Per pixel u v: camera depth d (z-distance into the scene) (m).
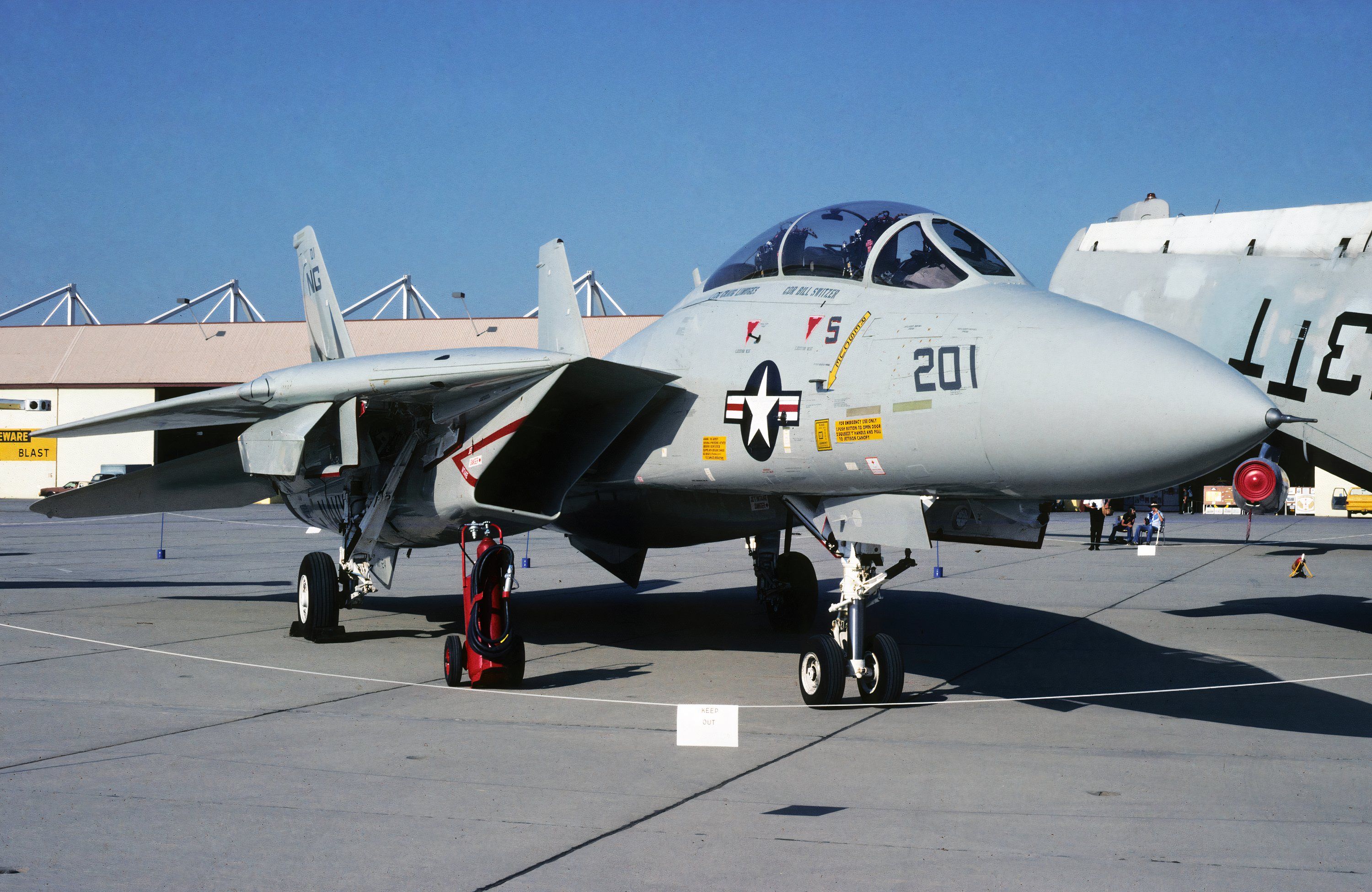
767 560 10.41
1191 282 15.54
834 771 5.18
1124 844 4.06
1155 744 5.80
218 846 3.98
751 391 7.31
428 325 54.84
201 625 10.66
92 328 57.31
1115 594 14.67
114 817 4.34
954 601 13.72
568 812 4.45
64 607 12.11
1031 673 8.20
